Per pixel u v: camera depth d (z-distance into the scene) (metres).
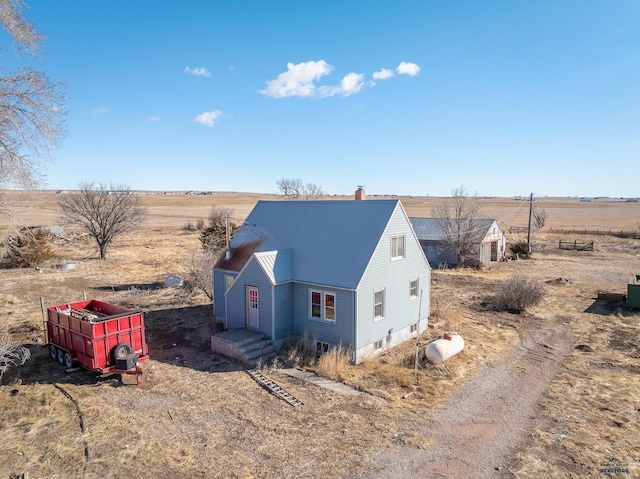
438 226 43.50
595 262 44.34
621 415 12.37
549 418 12.22
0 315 22.23
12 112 12.30
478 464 9.89
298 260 18.23
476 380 14.98
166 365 15.89
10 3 11.62
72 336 14.86
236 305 18.75
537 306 25.92
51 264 38.34
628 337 19.94
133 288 28.53
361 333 16.42
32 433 10.86
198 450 10.23
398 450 10.40
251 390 13.73
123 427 11.20
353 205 19.11
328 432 11.16
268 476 9.25
